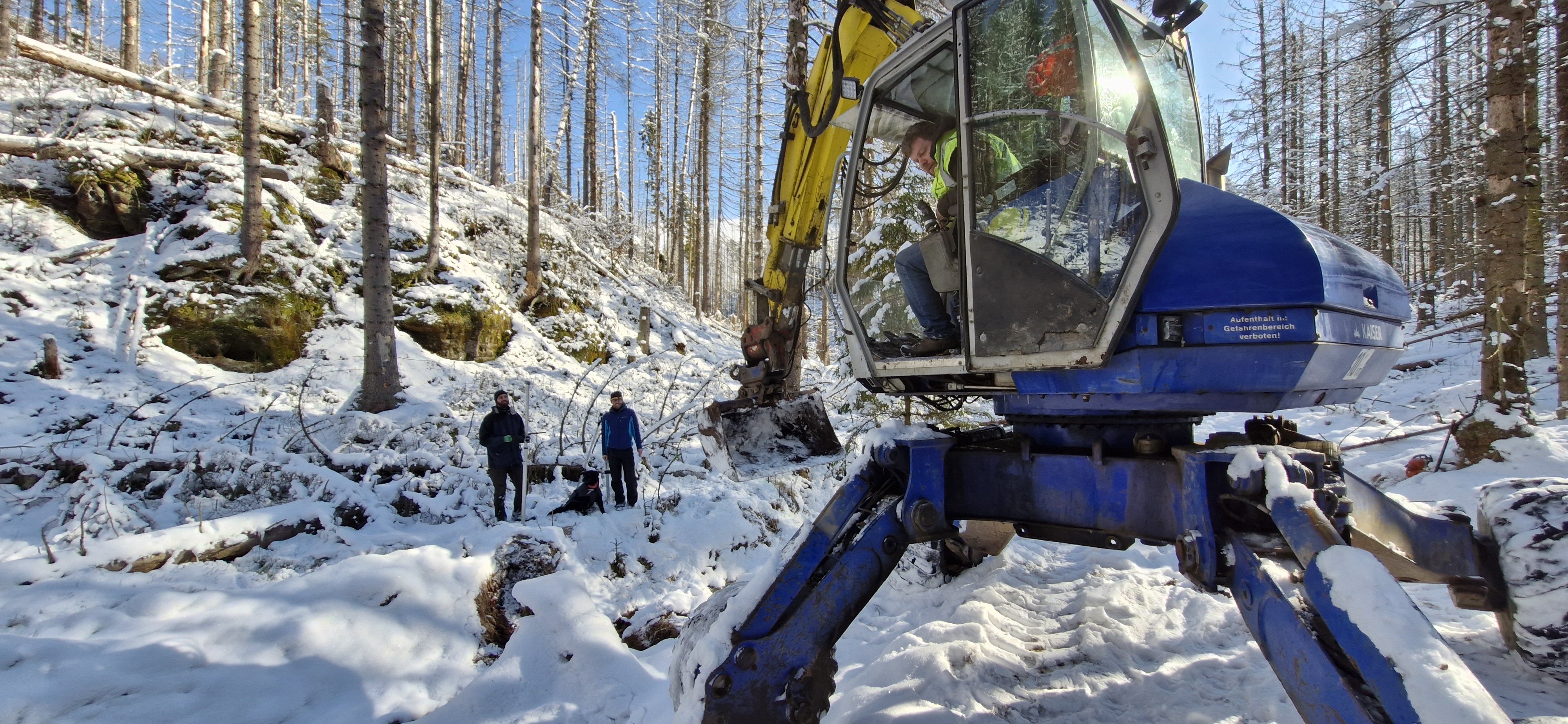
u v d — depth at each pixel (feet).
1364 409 38.40
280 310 37.78
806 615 8.15
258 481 21.52
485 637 14.03
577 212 82.12
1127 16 9.36
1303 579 6.37
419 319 42.55
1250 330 7.23
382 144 33.22
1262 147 37.27
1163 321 7.64
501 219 59.21
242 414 31.58
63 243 36.45
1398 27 25.66
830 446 14.30
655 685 12.06
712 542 20.75
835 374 42.93
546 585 13.60
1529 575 8.95
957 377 9.88
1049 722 9.41
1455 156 32.45
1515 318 23.73
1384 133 34.40
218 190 40.70
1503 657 10.26
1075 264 8.17
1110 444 8.93
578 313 55.47
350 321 40.81
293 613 12.73
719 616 8.38
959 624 12.85
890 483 9.59
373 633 12.89
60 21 86.12
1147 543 8.34
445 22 90.89
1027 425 9.70
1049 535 9.49
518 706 11.45
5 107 39.73
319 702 11.36
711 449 13.25
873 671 11.14
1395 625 5.43
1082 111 8.37
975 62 9.23
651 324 64.13
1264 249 7.29
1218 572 7.36
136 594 13.37
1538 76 29.60
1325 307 7.11
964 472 9.52
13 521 19.12
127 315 34.14
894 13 12.48
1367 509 9.20
